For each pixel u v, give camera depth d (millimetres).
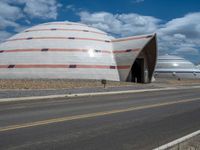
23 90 29500
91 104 19438
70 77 55844
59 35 60750
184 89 42219
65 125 10992
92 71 57344
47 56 57062
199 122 12234
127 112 15094
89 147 7883
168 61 112750
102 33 67500
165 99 23938
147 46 62875
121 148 7875
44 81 44375
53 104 19453
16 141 8367
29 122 11570
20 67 56844
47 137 8922
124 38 64875
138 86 44781
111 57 61500
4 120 12102
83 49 59062
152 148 7922
